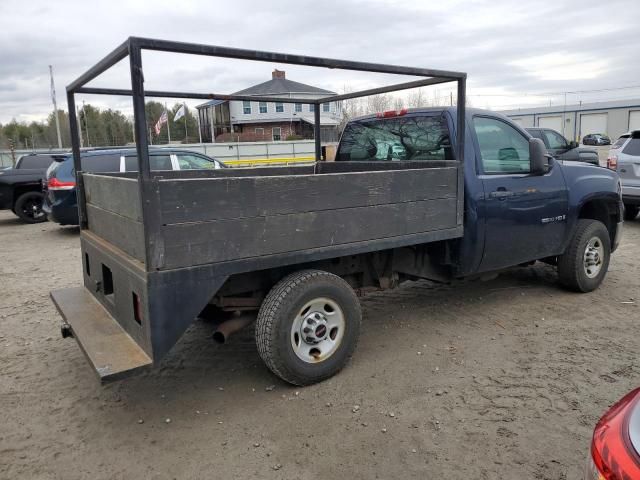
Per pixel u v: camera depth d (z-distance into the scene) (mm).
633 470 1636
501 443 3062
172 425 3355
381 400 3580
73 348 4664
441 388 3723
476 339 4586
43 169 13305
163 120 31016
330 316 3840
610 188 5789
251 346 4613
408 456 2967
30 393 3830
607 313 5168
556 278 6379
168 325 3064
